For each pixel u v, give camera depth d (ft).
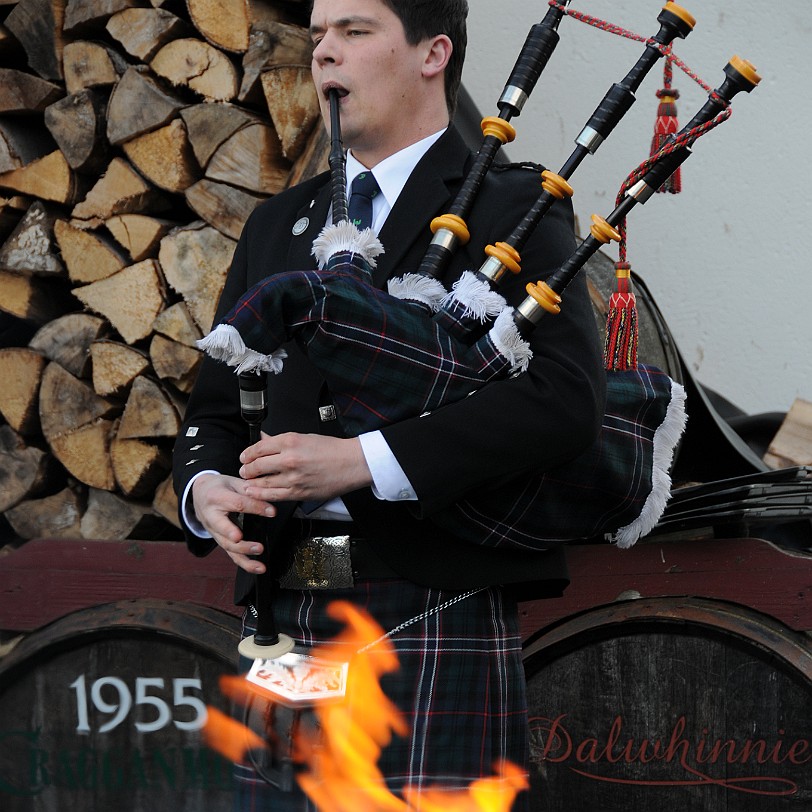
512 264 15.26
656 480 17.06
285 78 23.13
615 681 22.38
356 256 15.25
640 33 32.50
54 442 25.96
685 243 32.91
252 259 18.31
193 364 24.40
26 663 23.76
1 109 25.95
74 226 25.36
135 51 24.43
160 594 23.84
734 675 21.57
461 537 15.58
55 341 25.88
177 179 24.32
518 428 14.53
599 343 16.01
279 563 16.42
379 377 14.49
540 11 32.89
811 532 24.97
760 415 28.48
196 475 16.80
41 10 25.20
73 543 24.29
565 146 33.14
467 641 15.96
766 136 32.24
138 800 23.70
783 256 32.27
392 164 16.88
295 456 14.39
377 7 16.30
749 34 32.17
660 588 22.25
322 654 16.06
